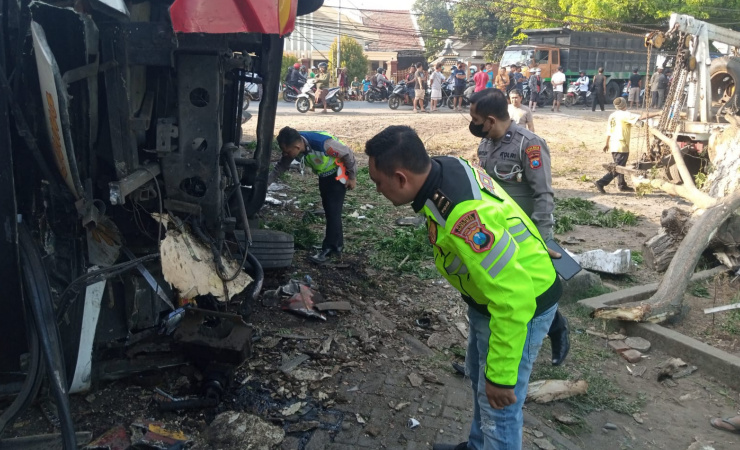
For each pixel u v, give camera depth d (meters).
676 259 4.97
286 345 4.11
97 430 3.13
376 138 2.18
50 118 2.70
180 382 3.53
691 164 10.30
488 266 2.07
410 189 2.16
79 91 3.04
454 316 4.75
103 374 3.44
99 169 3.33
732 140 6.97
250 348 3.52
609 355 4.24
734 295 5.27
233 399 3.47
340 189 5.66
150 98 3.52
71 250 3.22
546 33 29.84
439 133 16.12
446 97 25.05
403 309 4.88
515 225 2.27
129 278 3.55
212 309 4.01
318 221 7.21
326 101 20.59
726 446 3.29
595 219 7.97
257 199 4.69
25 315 2.94
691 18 9.88
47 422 3.17
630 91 28.11
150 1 3.40
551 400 3.64
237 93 4.75
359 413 3.43
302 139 5.47
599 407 3.63
